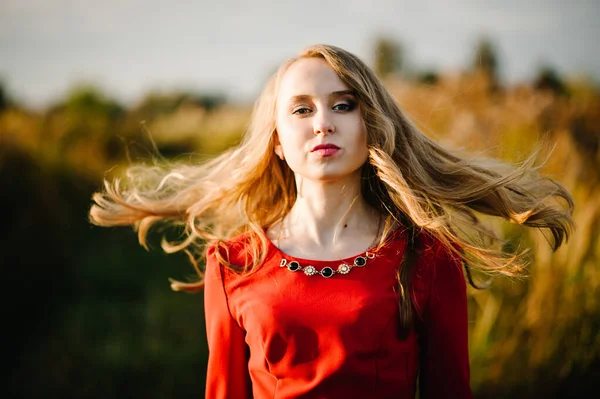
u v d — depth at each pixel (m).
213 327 1.59
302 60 1.55
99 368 3.11
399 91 4.59
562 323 2.71
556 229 1.81
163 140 8.12
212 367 1.58
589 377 2.65
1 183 4.43
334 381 1.42
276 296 1.47
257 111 1.79
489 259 1.62
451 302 1.55
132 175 2.19
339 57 1.54
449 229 1.64
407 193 1.57
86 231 4.86
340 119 1.49
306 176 1.51
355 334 1.42
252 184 1.79
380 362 1.44
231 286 1.57
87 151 6.17
